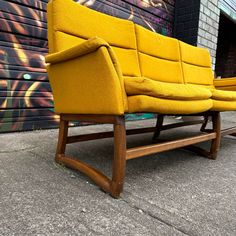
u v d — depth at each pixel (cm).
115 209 84
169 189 104
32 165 122
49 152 145
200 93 127
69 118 119
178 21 353
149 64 173
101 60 90
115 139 93
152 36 181
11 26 183
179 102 111
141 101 92
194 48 224
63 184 101
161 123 192
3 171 112
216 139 154
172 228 75
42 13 201
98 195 93
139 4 288
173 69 193
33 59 198
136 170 126
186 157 156
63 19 117
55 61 112
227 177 123
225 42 689
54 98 124
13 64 186
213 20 373
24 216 76
